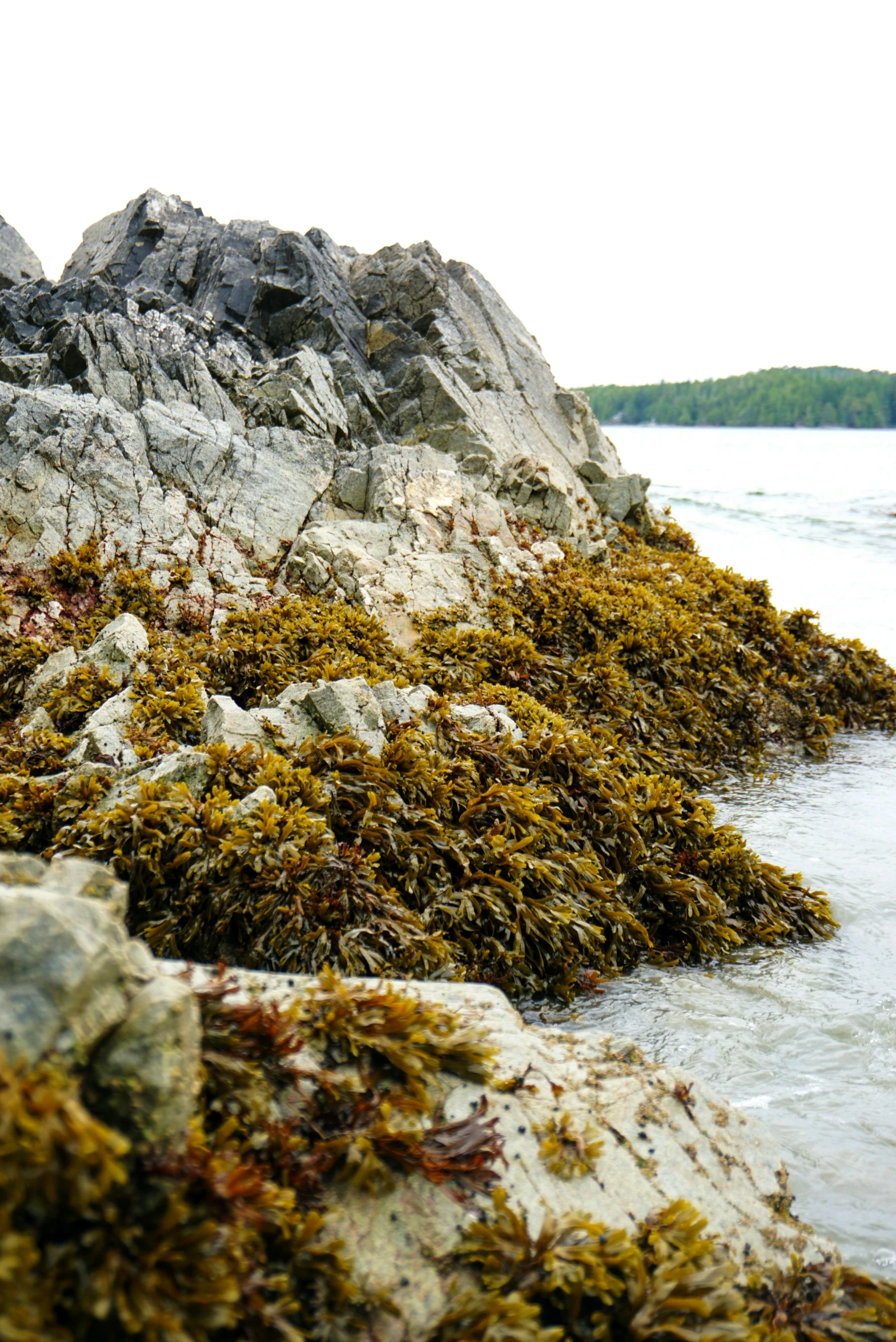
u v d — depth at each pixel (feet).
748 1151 13.01
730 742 40.11
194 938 18.12
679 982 21.27
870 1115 16.39
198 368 48.80
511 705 30.71
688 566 54.70
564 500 52.39
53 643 33.32
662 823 25.94
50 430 41.14
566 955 21.03
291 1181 10.08
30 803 21.40
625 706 37.86
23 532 37.73
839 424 504.43
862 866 27.94
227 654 32.60
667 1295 10.10
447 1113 11.46
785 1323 10.92
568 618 42.45
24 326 62.03
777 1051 18.42
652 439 407.44
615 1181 11.46
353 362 58.65
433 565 43.55
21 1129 7.56
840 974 21.85
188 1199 8.86
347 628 37.17
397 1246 10.00
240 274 64.69
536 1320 9.65
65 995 8.51
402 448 49.73
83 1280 7.88
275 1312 8.87
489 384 61.00
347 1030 11.68
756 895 24.76
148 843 18.70
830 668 47.21
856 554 86.79
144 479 41.27
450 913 20.40
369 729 23.93
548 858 22.88
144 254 70.85
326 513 45.73
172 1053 8.94
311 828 19.33
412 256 67.51
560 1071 12.82
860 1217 13.98
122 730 25.70
